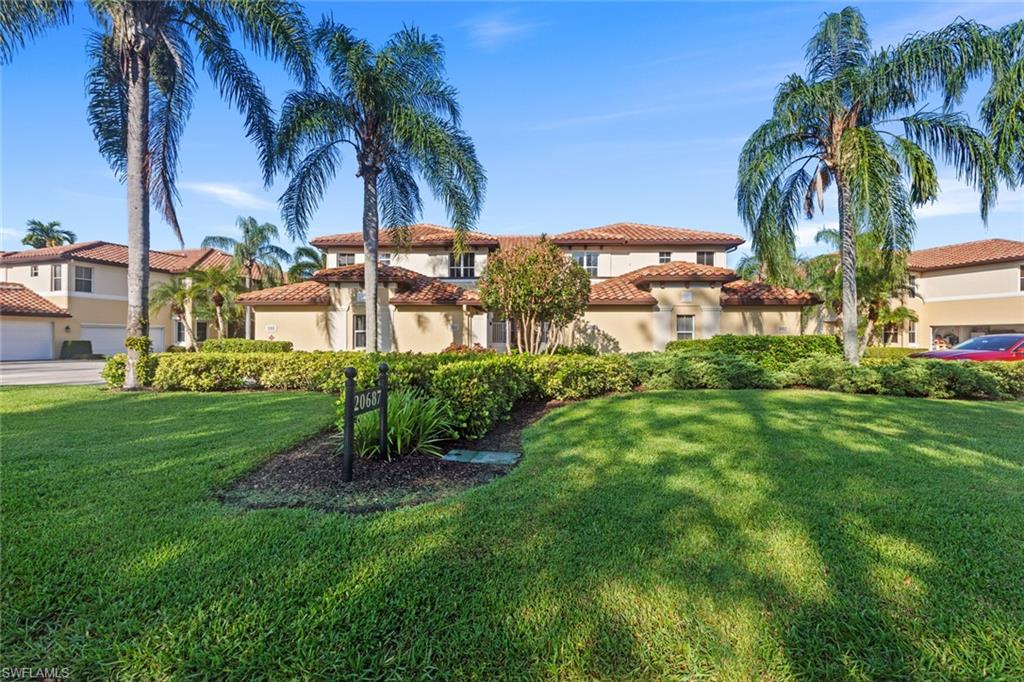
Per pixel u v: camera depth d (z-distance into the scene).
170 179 14.62
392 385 6.64
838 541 3.54
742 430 7.29
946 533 3.68
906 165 13.57
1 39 11.82
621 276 23.34
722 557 3.30
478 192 16.91
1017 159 12.14
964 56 12.68
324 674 2.29
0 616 2.66
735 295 20.78
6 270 34.81
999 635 2.52
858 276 22.16
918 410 9.16
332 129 15.81
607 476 5.09
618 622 2.64
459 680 2.27
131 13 12.14
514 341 19.20
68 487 4.66
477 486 4.93
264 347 19.88
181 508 4.17
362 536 3.62
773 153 15.07
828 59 14.53
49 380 17.19
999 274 29.92
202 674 2.29
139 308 12.77
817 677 2.27
